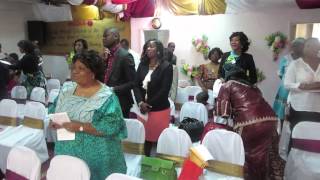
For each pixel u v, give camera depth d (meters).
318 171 2.73
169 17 6.97
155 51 3.08
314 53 3.31
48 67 8.47
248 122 2.83
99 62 2.13
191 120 3.51
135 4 7.05
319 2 5.52
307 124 2.86
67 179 2.02
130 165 2.77
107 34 3.17
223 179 2.47
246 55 3.57
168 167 2.38
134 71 3.20
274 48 6.03
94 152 2.11
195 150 2.27
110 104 2.09
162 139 2.73
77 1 5.89
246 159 2.93
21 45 5.27
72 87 2.22
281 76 4.57
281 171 3.46
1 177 3.05
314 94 3.49
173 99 4.50
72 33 8.02
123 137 2.21
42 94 5.03
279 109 4.52
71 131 2.10
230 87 2.91
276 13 6.02
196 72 6.73
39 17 8.16
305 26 5.97
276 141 3.21
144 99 3.20
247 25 6.30
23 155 2.21
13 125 3.85
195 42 6.77
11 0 7.56
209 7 6.53
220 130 2.55
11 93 5.31
